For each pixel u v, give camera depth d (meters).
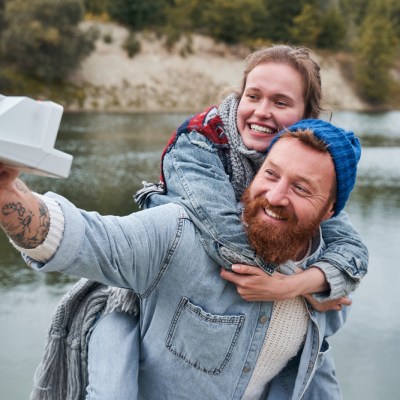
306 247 1.88
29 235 1.38
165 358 1.76
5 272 8.60
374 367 6.28
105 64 39.34
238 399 1.86
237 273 1.69
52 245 1.43
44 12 34.66
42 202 1.42
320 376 2.12
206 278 1.68
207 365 1.75
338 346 6.74
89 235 1.50
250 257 1.67
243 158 1.84
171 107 38.91
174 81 41.22
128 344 1.79
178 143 1.83
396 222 12.20
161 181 1.93
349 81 48.41
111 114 34.44
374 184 16.61
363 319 7.47
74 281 8.38
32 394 1.95
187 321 1.70
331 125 1.74
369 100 48.28
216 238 1.66
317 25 50.06
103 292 1.91
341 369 6.23
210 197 1.69
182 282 1.67
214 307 1.71
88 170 16.75
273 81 1.80
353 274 1.87
